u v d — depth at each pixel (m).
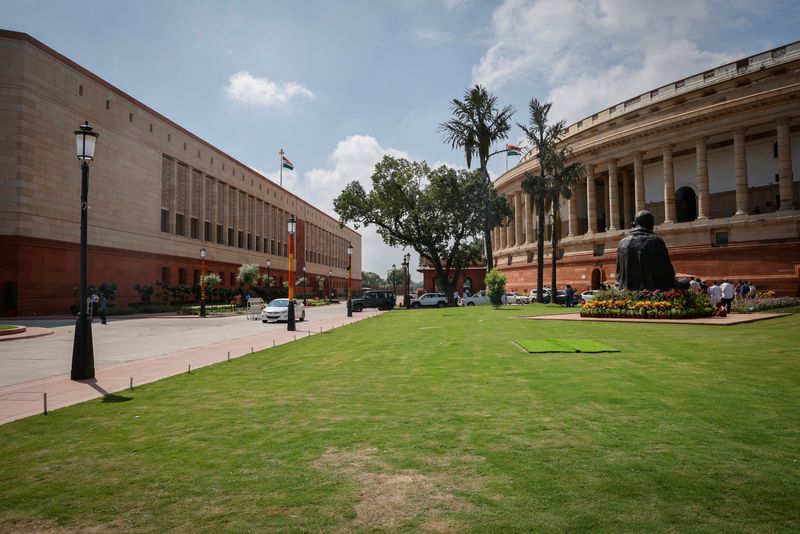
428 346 14.52
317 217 103.62
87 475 4.91
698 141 41.16
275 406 7.61
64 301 38.22
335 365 11.70
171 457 5.37
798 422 5.89
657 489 4.15
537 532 3.54
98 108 42.12
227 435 6.13
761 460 4.71
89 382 10.28
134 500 4.31
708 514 3.71
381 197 49.16
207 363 12.95
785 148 36.59
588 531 3.52
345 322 29.12
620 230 46.38
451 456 5.13
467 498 4.14
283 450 5.50
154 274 49.22
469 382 8.84
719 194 44.53
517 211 62.47
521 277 60.53
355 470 4.85
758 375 8.70
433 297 49.47
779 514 3.68
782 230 36.69
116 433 6.36
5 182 34.56
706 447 5.09
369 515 3.90
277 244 82.88
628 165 51.41
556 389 7.93
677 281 22.75
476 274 77.06
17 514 4.09
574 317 22.95
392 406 7.33
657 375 8.84
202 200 58.69
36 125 36.06
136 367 12.42
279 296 66.88
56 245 37.53
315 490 4.41
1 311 33.97
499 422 6.25
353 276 133.75
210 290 49.44
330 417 6.84
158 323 31.19
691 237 41.19
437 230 49.22
